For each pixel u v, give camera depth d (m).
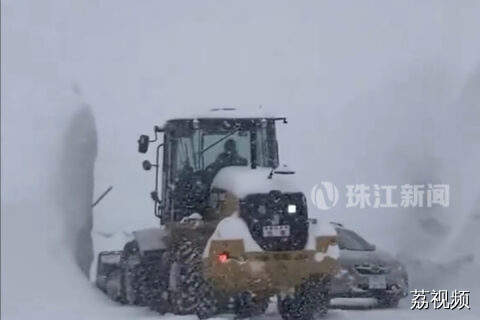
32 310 17.34
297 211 16.67
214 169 18.78
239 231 16.31
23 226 19.34
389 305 22.09
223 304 17.67
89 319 16.78
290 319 17.38
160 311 18.34
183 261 17.56
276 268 16.27
